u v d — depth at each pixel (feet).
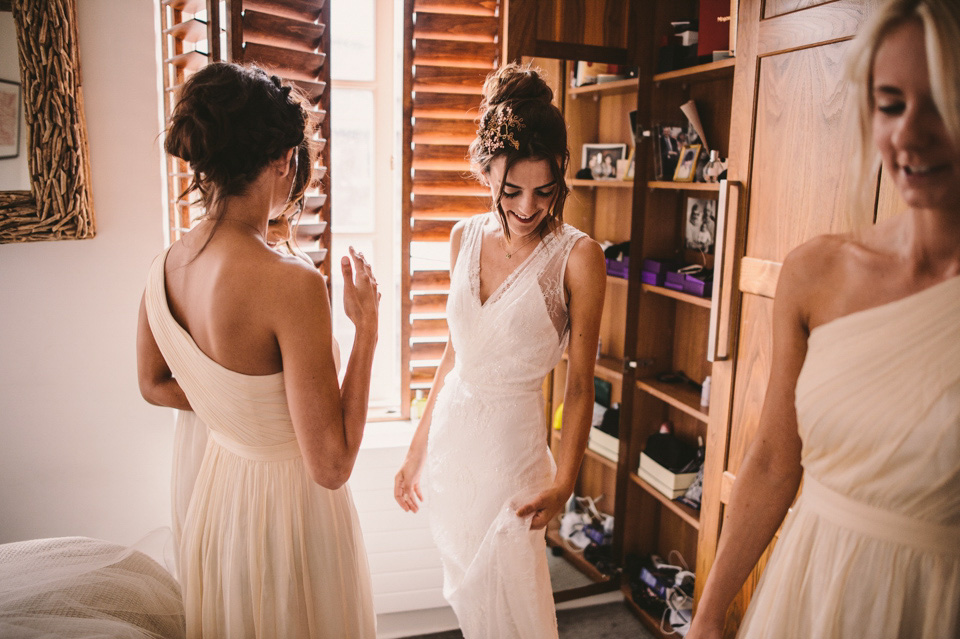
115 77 6.26
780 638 2.76
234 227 3.35
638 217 7.89
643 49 7.59
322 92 6.38
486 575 4.69
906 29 2.17
